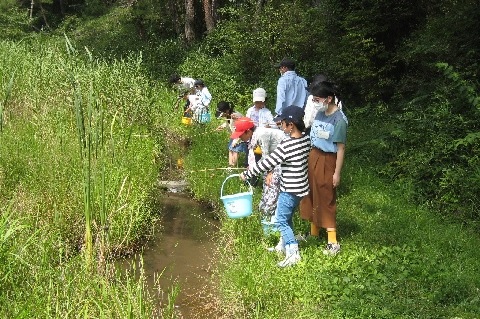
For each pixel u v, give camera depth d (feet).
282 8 48.88
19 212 18.10
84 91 27.22
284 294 16.06
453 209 22.22
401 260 17.92
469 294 15.88
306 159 17.70
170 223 23.81
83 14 85.35
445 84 29.12
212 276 18.07
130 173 23.24
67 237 19.11
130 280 15.78
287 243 17.93
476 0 29.68
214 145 32.09
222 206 24.35
